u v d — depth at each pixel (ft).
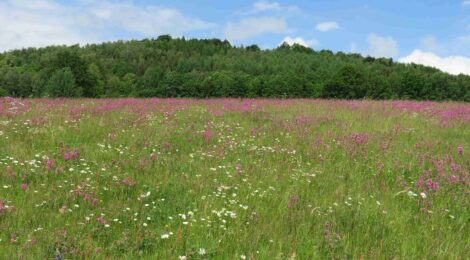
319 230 22.25
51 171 29.68
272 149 39.88
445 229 23.27
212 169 32.53
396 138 45.98
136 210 23.75
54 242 18.78
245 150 40.14
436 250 20.38
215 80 332.19
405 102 86.79
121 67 613.11
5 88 361.51
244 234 21.21
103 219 21.79
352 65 262.88
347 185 30.37
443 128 52.95
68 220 22.06
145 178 29.94
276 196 27.25
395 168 34.58
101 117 54.24
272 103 82.58
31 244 18.83
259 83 316.81
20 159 31.42
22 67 525.34
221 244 20.22
